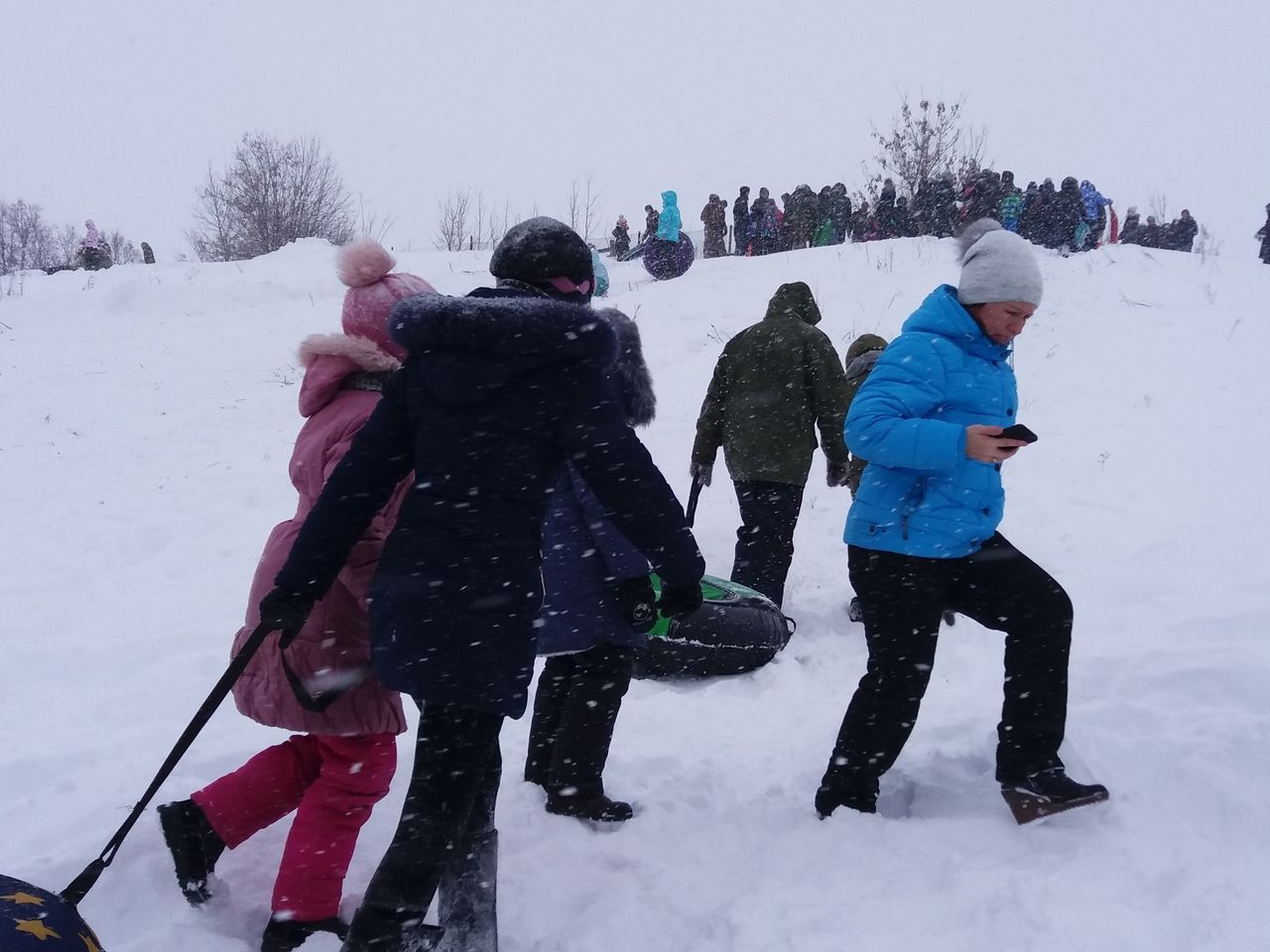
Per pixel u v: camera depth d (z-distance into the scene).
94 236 23.09
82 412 10.17
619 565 3.52
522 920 3.02
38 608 5.97
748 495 5.96
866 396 3.40
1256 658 4.15
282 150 40.06
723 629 5.16
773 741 4.34
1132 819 3.30
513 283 2.82
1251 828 3.23
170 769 2.63
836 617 5.96
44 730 4.44
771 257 17.31
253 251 39.78
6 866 3.19
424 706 2.54
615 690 3.63
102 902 3.01
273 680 2.80
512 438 2.58
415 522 2.58
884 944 2.79
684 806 3.74
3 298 16.03
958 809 3.61
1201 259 16.59
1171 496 7.28
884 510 3.42
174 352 12.45
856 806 3.48
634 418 3.93
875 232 21.75
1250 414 8.74
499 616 2.53
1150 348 10.73
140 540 7.25
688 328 12.71
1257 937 2.65
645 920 3.00
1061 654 3.34
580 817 3.59
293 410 10.29
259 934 2.94
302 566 2.59
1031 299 3.40
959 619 5.57
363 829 3.48
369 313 3.04
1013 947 2.73
